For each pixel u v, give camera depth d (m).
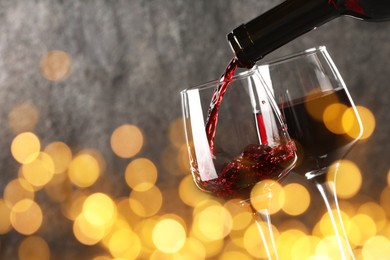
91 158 1.97
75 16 1.94
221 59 1.88
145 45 1.91
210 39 1.88
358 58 1.78
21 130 2.01
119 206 1.98
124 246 1.98
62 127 1.98
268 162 0.73
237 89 0.74
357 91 1.78
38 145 2.00
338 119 0.78
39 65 1.98
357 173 1.80
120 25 1.92
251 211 0.75
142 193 1.96
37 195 2.02
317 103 0.78
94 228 2.00
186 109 0.76
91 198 1.99
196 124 0.75
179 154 1.92
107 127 1.96
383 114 1.78
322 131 0.78
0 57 1.99
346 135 0.78
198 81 1.89
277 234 1.83
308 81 0.79
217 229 1.90
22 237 2.05
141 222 1.97
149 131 1.94
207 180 0.75
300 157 0.78
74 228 2.01
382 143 1.78
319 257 1.69
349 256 0.75
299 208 1.81
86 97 1.96
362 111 1.79
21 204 2.03
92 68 1.95
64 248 2.02
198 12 1.88
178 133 1.92
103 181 1.98
